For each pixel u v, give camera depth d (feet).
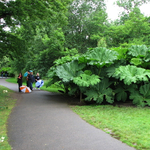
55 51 58.03
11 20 36.52
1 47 40.75
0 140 12.10
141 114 19.19
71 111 21.25
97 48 27.76
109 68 27.53
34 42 59.41
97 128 14.78
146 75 24.97
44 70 61.00
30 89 45.60
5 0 33.14
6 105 24.95
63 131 14.15
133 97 25.46
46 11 36.29
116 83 28.40
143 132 13.28
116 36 83.46
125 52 29.50
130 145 11.23
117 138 12.50
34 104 26.03
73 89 27.68
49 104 26.03
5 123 16.55
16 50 42.93
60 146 11.42
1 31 37.76
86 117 18.12
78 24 85.51
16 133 13.89
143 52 28.50
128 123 15.67
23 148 11.25
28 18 39.01
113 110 21.31
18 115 19.44
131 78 23.22
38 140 12.45
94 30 85.25
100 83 26.66
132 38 78.02
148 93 25.09
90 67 28.58
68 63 28.09
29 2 33.81
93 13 89.56
